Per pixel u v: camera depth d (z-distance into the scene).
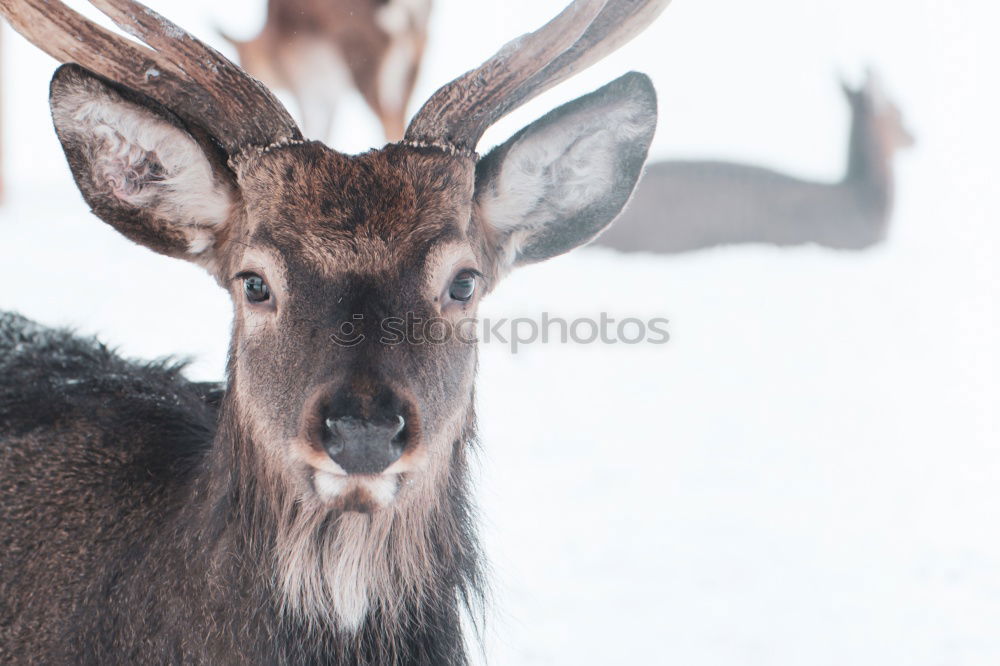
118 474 9.10
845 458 19.25
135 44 8.84
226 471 8.33
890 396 22.61
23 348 10.39
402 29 30.36
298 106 31.88
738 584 14.59
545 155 9.41
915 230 41.50
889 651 12.97
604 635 13.20
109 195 8.96
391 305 7.84
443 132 8.55
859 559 15.38
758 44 73.81
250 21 60.53
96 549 8.81
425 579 8.49
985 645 13.10
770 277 33.19
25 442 9.49
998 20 77.12
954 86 64.88
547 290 29.53
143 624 8.38
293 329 7.86
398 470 7.66
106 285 26.36
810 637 13.27
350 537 8.19
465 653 8.93
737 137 55.94
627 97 9.41
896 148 45.22
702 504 17.14
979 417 21.42
